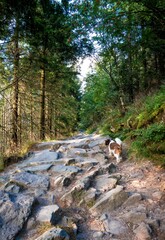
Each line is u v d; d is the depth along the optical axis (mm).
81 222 3471
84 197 4168
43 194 4332
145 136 6441
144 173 5203
